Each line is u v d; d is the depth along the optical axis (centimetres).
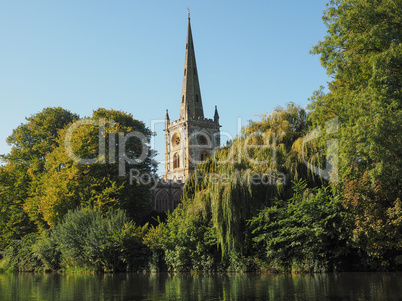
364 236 2961
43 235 5325
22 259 5762
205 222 3819
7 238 6612
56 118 6806
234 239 3444
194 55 14188
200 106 13962
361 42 3006
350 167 3095
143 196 5588
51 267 5234
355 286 2327
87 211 4647
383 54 2780
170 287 2631
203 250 3791
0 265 6506
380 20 2978
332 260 3266
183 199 4397
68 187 5122
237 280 2897
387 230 2852
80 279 3597
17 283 3353
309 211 3164
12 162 6762
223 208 3438
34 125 6788
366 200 2925
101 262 4453
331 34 3328
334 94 3362
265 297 2041
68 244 4544
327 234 3128
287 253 3394
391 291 2109
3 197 6688
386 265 3106
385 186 2955
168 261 4125
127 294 2342
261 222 3447
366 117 2747
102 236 4312
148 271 4247
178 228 3919
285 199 3497
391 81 2939
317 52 3362
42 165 6444
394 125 2684
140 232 4422
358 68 3097
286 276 3058
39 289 2788
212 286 2589
